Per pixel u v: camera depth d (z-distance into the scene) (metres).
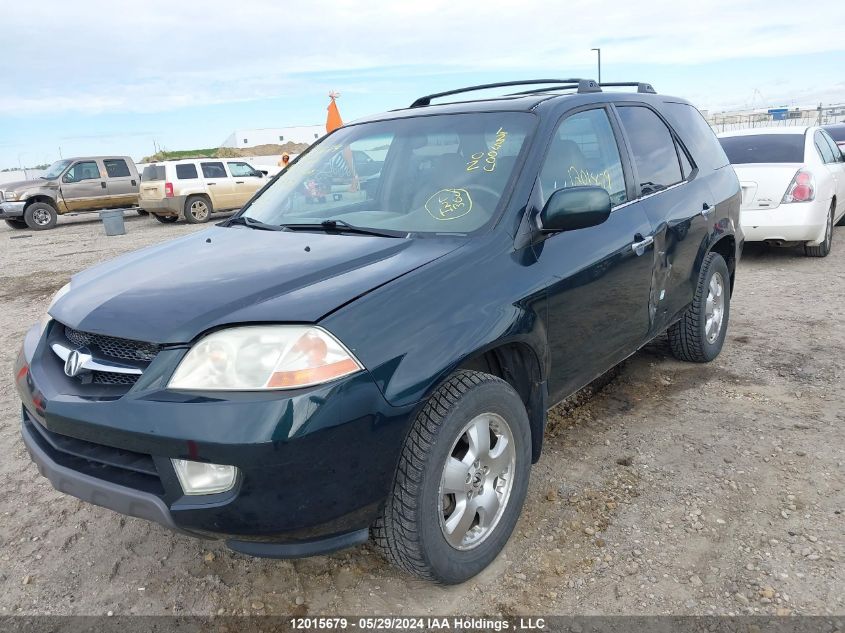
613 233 3.15
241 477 1.91
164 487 2.00
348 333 2.03
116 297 2.33
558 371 2.87
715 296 4.50
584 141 3.23
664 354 4.74
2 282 9.50
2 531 2.94
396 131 3.33
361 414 1.99
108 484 2.11
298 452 1.91
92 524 2.97
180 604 2.43
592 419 3.77
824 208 7.34
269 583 2.52
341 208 3.15
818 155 7.63
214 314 2.08
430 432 2.17
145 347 2.10
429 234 2.67
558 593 2.39
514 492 2.57
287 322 2.01
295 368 1.94
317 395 1.93
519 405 2.55
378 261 2.42
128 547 2.79
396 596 2.43
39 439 2.41
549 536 2.71
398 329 2.12
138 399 2.00
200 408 1.92
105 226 15.26
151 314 2.16
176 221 18.52
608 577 2.46
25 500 3.20
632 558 2.55
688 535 2.68
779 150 7.57
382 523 2.22
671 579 2.43
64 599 2.47
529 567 2.53
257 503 1.93
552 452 3.39
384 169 3.20
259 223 3.25
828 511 2.79
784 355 4.63
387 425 2.05
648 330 3.59
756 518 2.77
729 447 3.37
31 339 2.63
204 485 1.98
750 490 2.97
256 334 2.00
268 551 2.05
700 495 2.95
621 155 3.46
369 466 2.04
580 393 4.14
